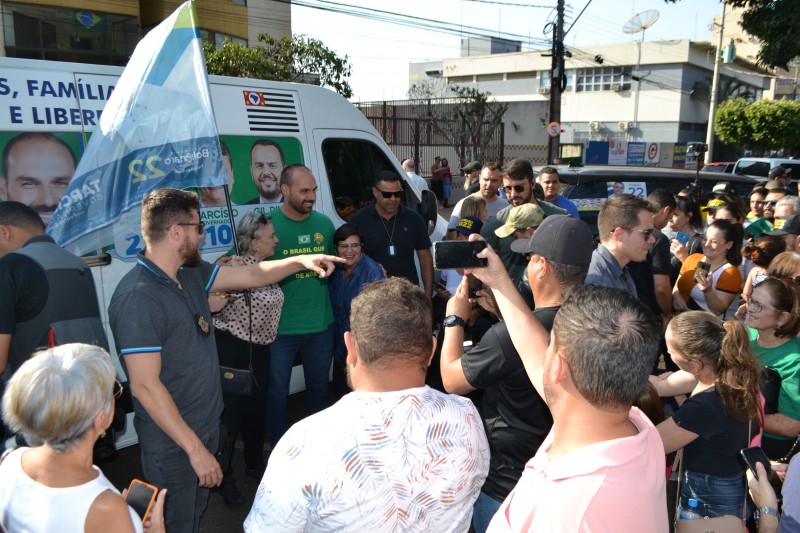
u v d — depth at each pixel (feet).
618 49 145.07
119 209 9.86
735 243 14.67
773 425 9.50
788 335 9.59
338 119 15.80
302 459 4.62
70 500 5.16
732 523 7.05
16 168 10.39
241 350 11.36
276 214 12.90
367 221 14.60
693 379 8.98
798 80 203.62
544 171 18.42
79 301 9.15
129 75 10.09
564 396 4.49
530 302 9.95
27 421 5.06
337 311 13.44
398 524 4.67
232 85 13.46
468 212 17.40
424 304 5.29
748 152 132.67
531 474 4.55
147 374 7.58
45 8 45.39
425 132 79.36
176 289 8.21
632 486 4.07
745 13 37.11
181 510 8.42
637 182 28.89
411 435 4.79
